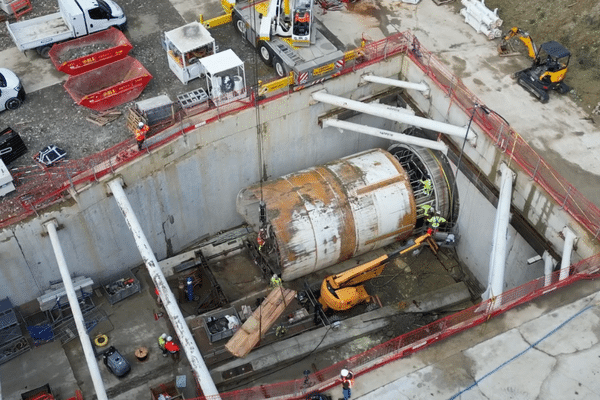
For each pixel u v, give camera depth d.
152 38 34.72
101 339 29.23
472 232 32.94
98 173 28.19
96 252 30.50
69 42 32.81
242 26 34.03
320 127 34.25
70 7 32.56
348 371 20.06
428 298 31.48
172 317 23.84
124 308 30.70
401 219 32.38
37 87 32.12
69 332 29.20
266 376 28.36
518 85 32.47
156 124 29.97
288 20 31.50
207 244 34.66
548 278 24.48
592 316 23.05
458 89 31.69
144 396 27.47
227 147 31.97
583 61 33.06
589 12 34.22
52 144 29.56
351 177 32.06
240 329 28.28
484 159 30.03
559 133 30.11
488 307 22.80
